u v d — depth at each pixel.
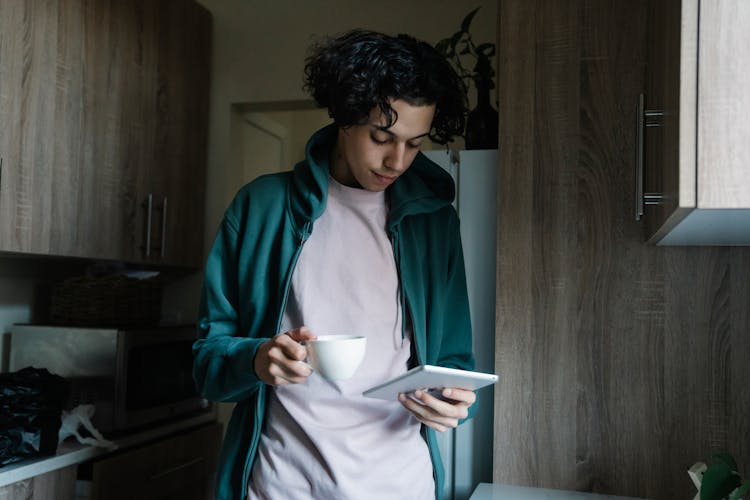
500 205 1.62
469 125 1.99
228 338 1.19
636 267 1.54
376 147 1.09
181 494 2.66
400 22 3.00
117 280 2.51
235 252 1.26
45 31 2.14
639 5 1.56
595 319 1.56
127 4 2.54
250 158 3.49
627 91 1.56
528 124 1.62
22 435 1.89
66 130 2.23
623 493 1.53
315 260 1.20
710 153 0.92
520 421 1.59
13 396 1.90
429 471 1.25
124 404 2.33
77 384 2.33
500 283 1.62
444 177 1.31
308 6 3.08
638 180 1.35
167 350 2.60
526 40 1.63
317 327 1.18
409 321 1.23
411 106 1.05
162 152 2.78
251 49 3.14
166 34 2.79
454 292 1.34
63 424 2.16
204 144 3.11
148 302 2.67
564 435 1.57
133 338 2.38
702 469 1.31
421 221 1.30
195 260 3.05
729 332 1.49
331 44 1.14
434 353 1.27
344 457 1.13
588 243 1.57
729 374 1.49
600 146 1.58
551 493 1.53
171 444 2.55
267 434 1.20
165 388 2.59
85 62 2.32
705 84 0.92
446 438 1.74
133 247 2.60
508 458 1.59
